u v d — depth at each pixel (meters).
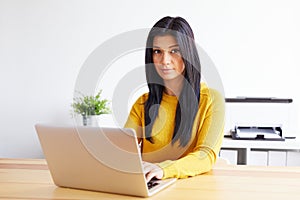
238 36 3.22
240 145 2.78
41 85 3.42
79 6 3.35
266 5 3.18
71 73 3.38
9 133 3.46
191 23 3.26
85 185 1.20
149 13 3.30
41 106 3.43
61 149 1.18
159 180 1.29
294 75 3.17
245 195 1.14
